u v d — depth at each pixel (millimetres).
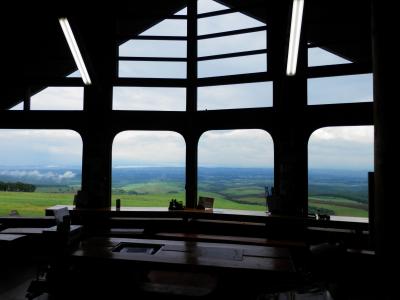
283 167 5336
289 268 3037
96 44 6078
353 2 4984
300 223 5020
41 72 6086
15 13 5926
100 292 3293
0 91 6070
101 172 5996
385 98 3205
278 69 5430
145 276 3916
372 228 3723
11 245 4742
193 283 4016
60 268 3467
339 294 2910
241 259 3361
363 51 4879
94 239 4254
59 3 4164
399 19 3158
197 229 5742
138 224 5844
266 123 5508
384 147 3193
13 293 3871
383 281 2924
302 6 3604
